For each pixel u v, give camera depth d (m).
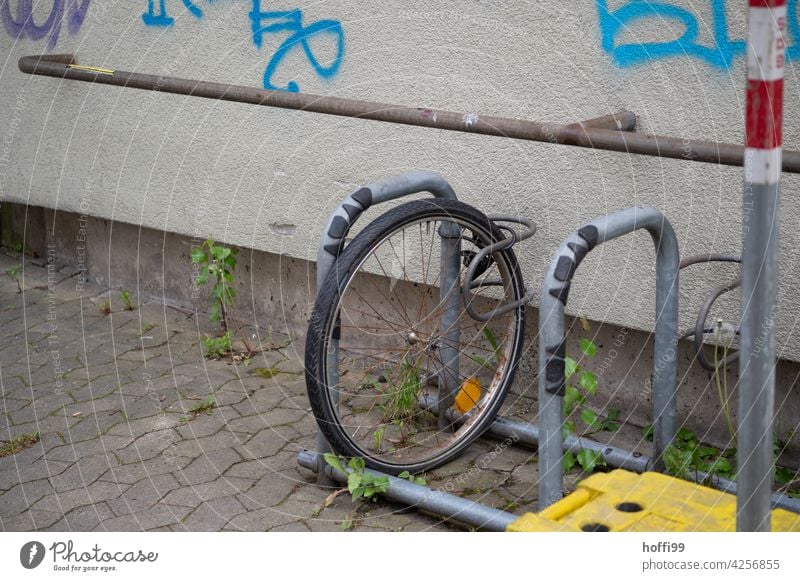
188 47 4.74
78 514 3.34
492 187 4.00
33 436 3.86
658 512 2.64
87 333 4.82
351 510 3.36
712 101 3.44
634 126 3.59
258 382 4.32
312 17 4.32
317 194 4.47
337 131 4.36
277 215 4.61
